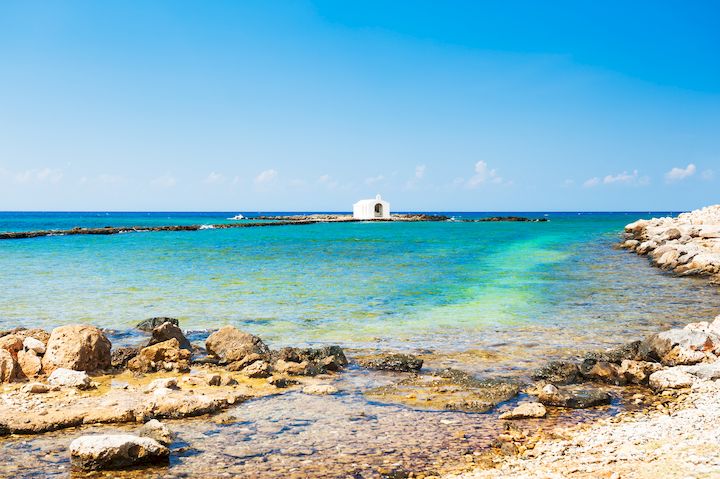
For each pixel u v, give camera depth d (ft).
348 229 344.90
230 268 125.70
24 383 43.01
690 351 47.55
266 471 28.53
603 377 44.96
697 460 26.17
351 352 55.01
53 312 74.54
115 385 43.16
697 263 113.09
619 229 317.63
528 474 26.76
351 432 33.99
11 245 202.39
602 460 27.81
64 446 31.24
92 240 234.38
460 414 37.24
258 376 46.24
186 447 31.50
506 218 549.54
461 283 101.91
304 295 88.53
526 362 51.11
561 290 93.81
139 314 73.51
